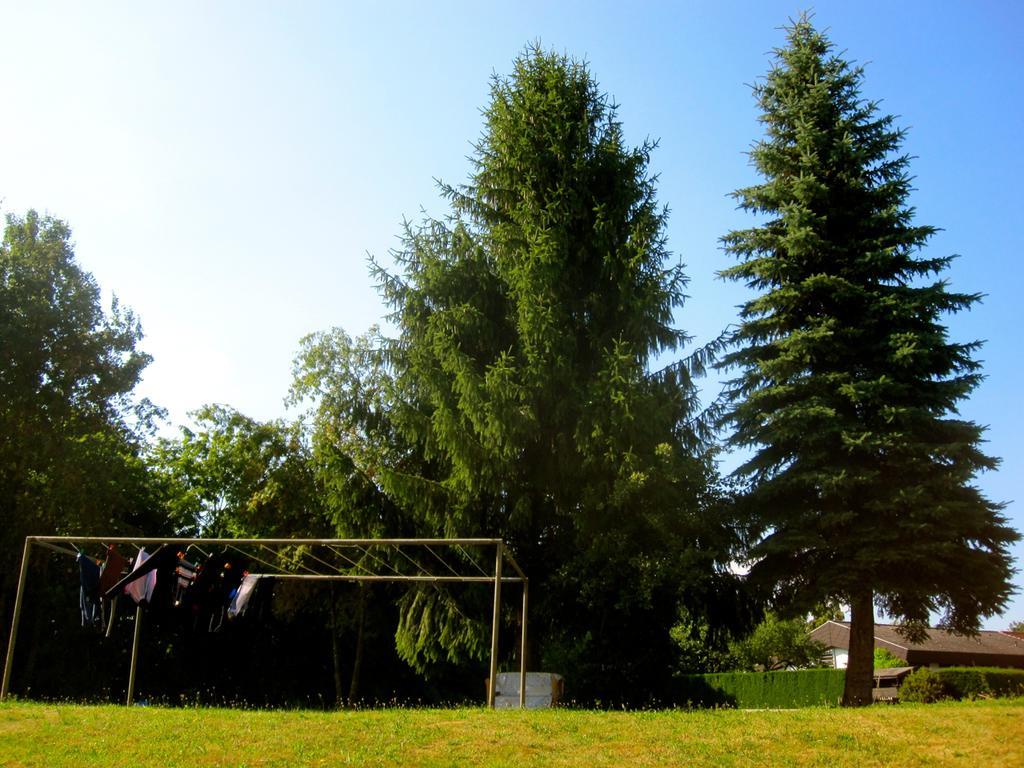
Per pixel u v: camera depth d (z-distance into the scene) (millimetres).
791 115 21781
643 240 21781
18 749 11648
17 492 28078
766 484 19391
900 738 11008
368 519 22391
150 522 33812
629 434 19953
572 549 20672
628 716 12922
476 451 20547
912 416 18656
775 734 11383
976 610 18562
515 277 21172
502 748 11102
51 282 29234
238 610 16219
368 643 32781
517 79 24094
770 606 20500
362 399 25172
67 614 30188
